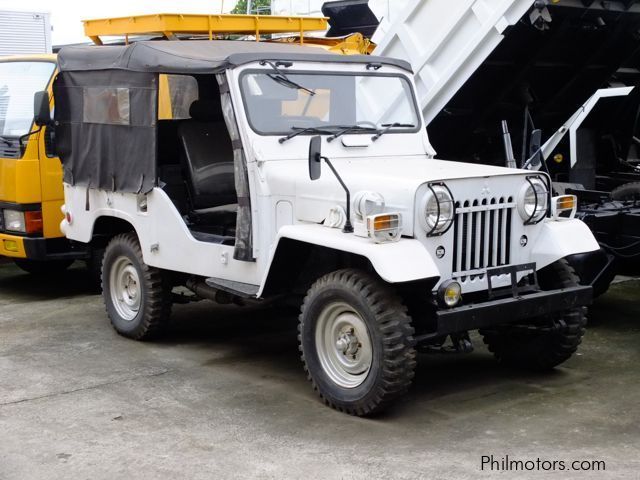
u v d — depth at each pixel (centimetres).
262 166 586
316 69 633
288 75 619
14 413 548
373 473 452
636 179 902
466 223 541
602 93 894
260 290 579
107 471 460
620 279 932
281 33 839
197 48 651
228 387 597
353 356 541
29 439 505
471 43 741
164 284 695
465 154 857
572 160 919
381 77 662
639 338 711
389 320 508
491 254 557
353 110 646
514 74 770
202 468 462
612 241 724
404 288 525
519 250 571
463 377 616
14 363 656
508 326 604
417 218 516
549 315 592
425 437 502
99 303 859
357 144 623
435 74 781
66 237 820
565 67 796
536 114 846
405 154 650
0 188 874
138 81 659
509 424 521
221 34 794
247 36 834
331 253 575
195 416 541
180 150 718
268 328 760
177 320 786
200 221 699
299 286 596
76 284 955
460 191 534
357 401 527
